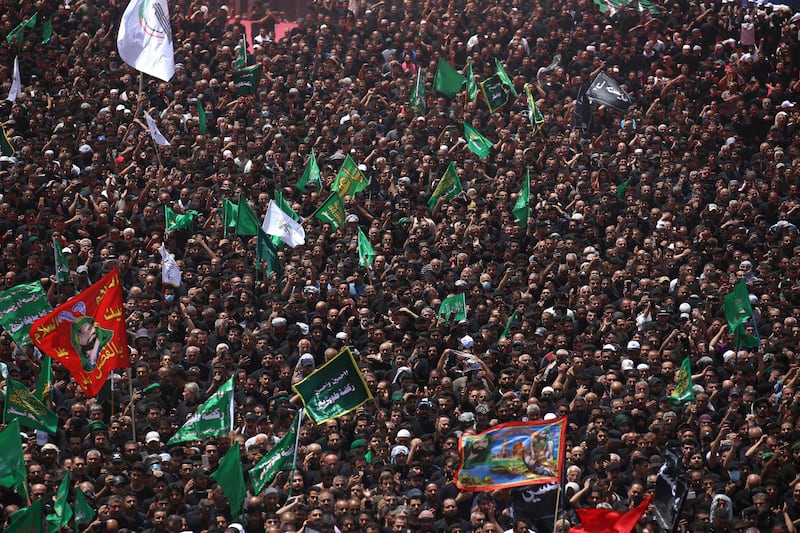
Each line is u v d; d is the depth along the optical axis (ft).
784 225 330.13
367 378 252.21
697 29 420.77
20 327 258.37
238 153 353.72
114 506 218.79
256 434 240.73
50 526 215.31
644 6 422.00
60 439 240.12
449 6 431.02
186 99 383.65
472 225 320.70
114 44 409.69
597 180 351.05
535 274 303.07
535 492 224.33
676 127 381.81
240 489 219.20
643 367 266.16
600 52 412.57
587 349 270.26
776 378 268.62
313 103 384.27
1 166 335.06
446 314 285.64
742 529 226.79
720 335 283.59
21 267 296.51
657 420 245.86
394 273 303.48
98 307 232.12
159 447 238.89
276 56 406.00
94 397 249.75
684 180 353.92
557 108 386.73
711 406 257.75
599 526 198.90
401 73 406.62
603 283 298.56
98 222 312.91
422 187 344.69
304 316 286.46
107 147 352.08
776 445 241.14
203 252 308.19
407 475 235.20
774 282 307.17
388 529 219.41
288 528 216.74
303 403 238.68
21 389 233.55
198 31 422.41
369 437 241.14
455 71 393.50
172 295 291.17
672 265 316.60
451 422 247.09
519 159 358.23
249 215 317.83
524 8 437.17
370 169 353.31
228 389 237.04
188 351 265.13
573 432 244.63
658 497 226.17
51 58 394.93
